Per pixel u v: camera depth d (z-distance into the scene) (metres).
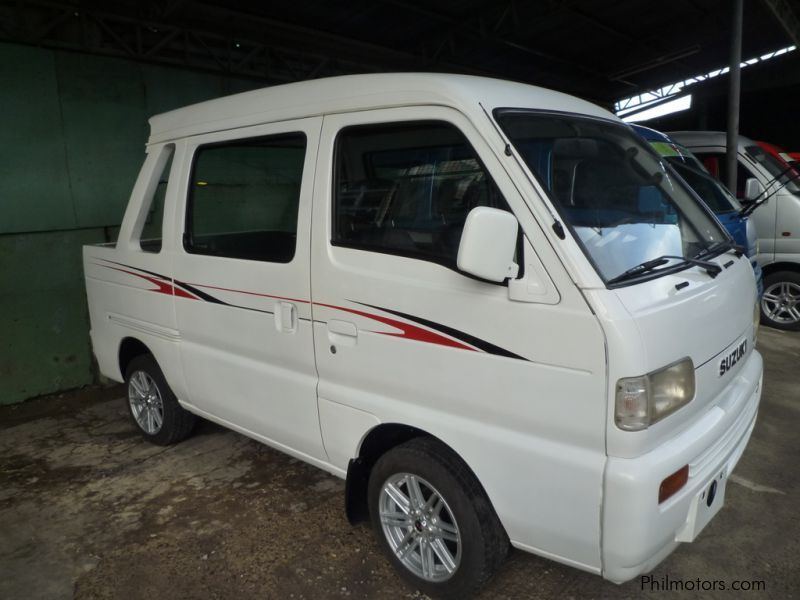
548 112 2.43
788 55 13.03
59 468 3.83
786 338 6.12
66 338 5.24
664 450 1.94
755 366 2.72
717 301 2.24
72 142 5.07
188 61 5.90
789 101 13.59
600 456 1.92
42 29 4.82
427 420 2.30
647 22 9.09
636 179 2.64
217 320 3.12
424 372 2.27
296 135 2.71
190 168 3.25
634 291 1.97
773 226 6.39
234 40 6.25
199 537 2.99
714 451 2.20
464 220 2.18
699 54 11.45
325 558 2.79
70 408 4.96
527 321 1.99
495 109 2.21
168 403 3.83
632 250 2.24
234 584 2.64
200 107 3.28
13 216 4.80
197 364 3.32
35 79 4.81
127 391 4.17
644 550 1.89
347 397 2.55
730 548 2.78
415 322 2.27
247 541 2.95
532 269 1.99
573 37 9.17
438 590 2.41
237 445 4.04
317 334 2.62
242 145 2.98
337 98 2.56
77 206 5.16
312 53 7.07
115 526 3.13
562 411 1.96
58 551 2.93
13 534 3.10
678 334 1.99
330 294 2.53
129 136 5.45
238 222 3.00
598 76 11.38
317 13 6.57
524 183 2.03
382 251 2.37
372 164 2.43
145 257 3.54
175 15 5.68
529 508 2.09
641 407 1.84
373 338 2.41
